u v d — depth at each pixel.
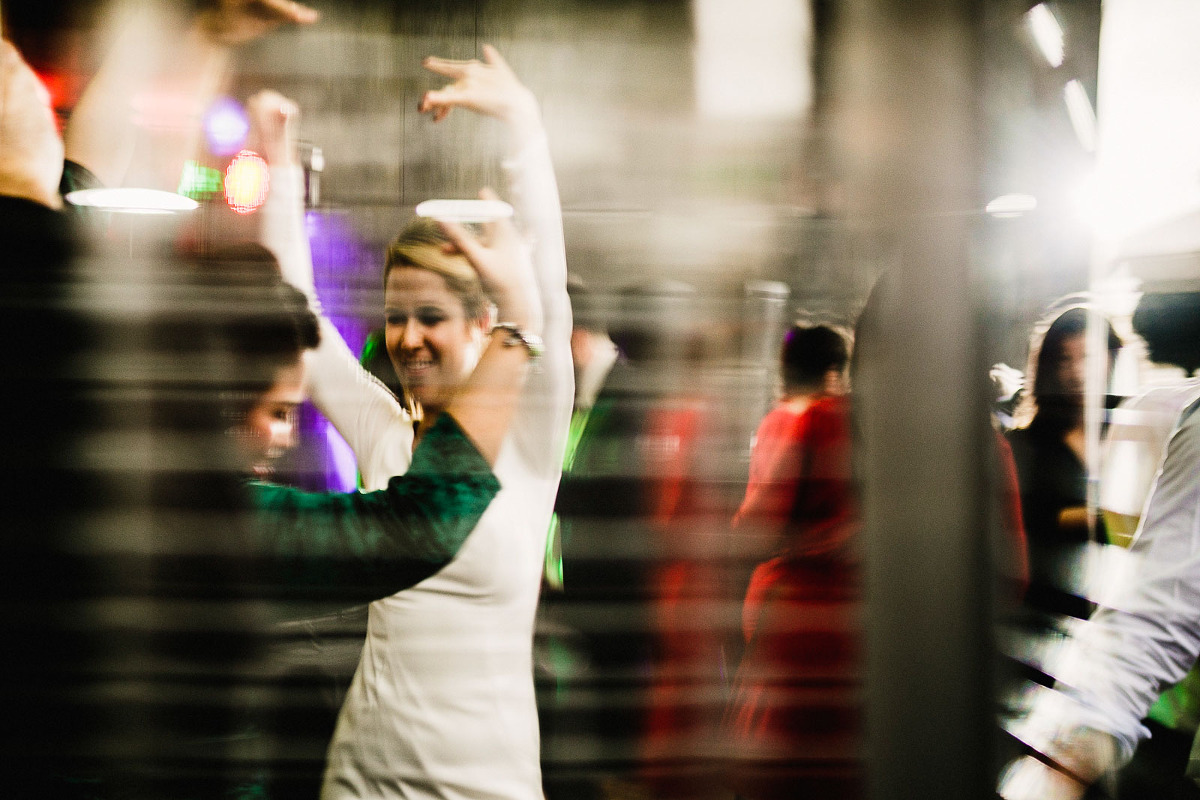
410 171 1.08
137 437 1.05
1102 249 1.03
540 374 1.08
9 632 1.02
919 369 0.79
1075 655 1.04
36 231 1.04
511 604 1.07
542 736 1.07
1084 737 0.98
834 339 0.93
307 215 1.09
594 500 1.08
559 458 1.10
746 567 1.04
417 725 1.04
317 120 1.09
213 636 1.04
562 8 1.06
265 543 1.04
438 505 1.03
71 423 1.04
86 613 1.03
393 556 1.03
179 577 1.04
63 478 1.03
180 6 1.08
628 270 1.07
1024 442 1.16
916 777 0.78
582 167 1.07
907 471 0.79
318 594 1.05
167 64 1.08
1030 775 0.98
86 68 1.07
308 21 1.08
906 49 0.81
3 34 1.06
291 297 1.08
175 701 1.04
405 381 1.08
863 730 0.81
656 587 1.07
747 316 1.03
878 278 0.81
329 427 1.13
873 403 0.80
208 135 1.09
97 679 1.04
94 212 1.06
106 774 1.04
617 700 1.07
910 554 0.78
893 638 0.79
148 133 1.08
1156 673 1.01
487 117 1.07
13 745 1.02
